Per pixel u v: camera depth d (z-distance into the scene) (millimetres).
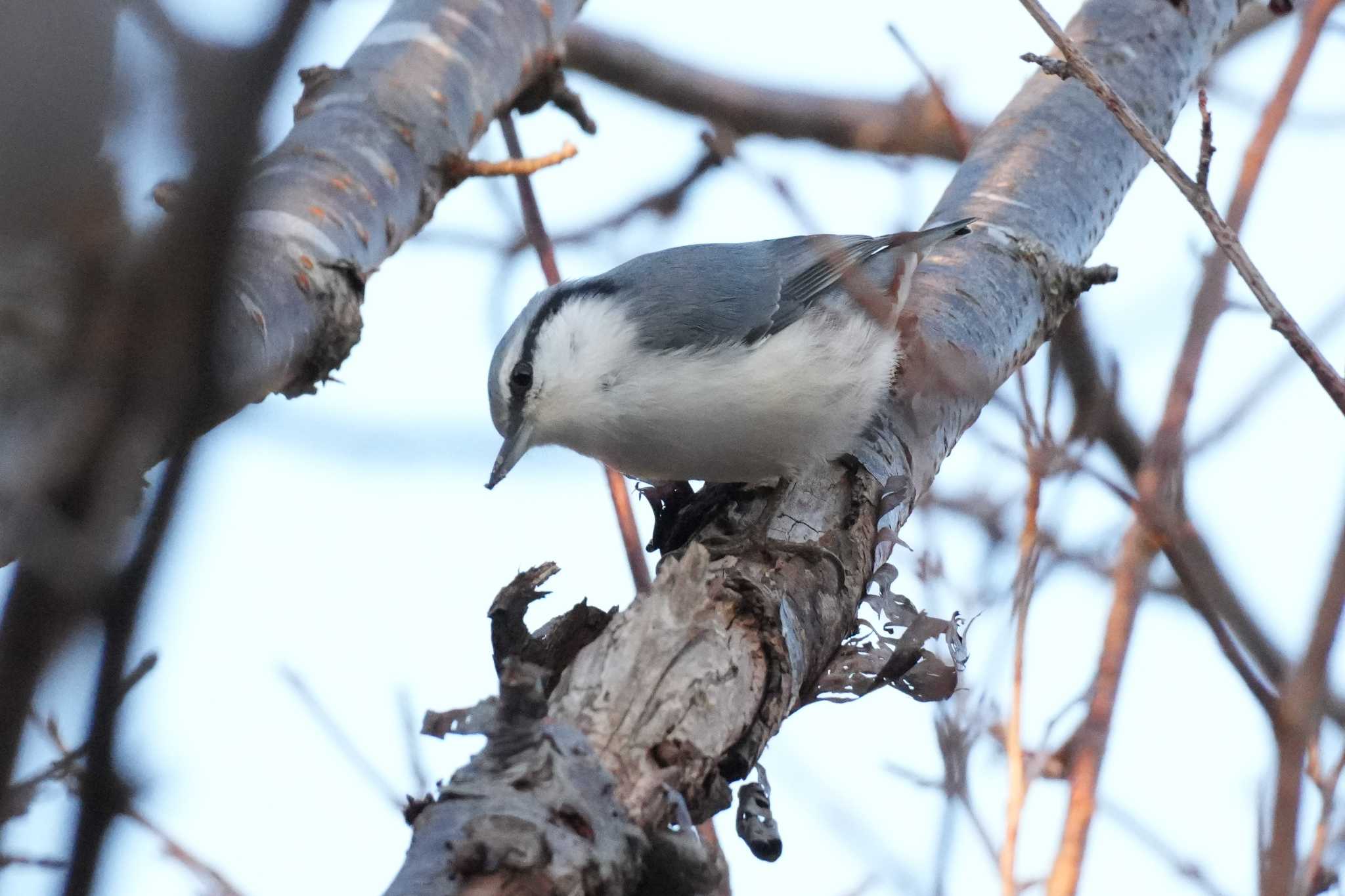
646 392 7922
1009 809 6055
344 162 8523
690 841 4586
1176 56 10906
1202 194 5363
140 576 1937
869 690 6617
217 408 2078
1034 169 10055
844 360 7996
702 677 5234
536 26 10172
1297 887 5473
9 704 1897
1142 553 6703
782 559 7004
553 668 5547
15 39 2602
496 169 9195
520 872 4039
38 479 2059
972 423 8812
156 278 1986
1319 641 5504
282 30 1908
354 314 8016
